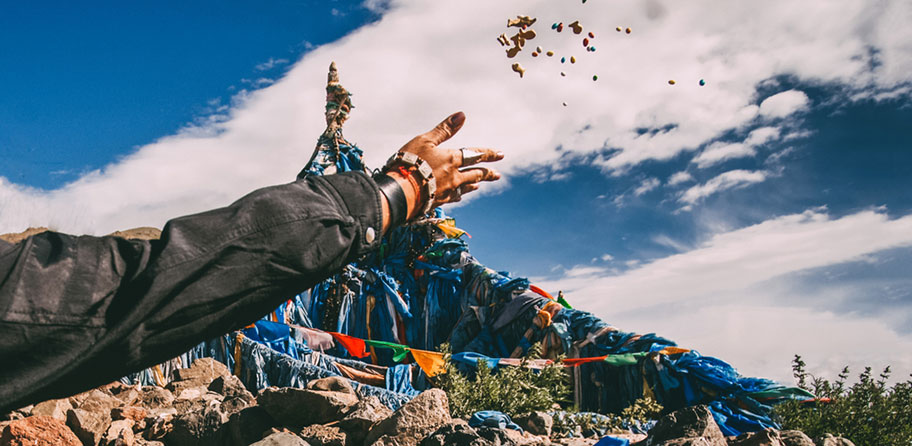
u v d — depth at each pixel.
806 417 5.50
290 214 1.14
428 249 9.95
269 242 1.12
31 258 1.01
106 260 1.06
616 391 7.30
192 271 1.06
